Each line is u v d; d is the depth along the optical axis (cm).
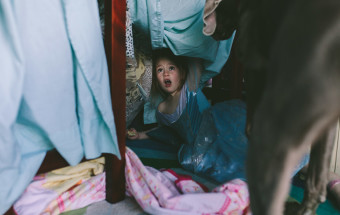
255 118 37
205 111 140
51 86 65
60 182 93
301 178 107
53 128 67
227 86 177
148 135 165
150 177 88
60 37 65
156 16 113
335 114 30
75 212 88
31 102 62
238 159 110
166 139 155
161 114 159
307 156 96
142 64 147
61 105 68
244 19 45
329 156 56
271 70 35
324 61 30
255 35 42
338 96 29
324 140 55
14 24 55
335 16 30
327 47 30
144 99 156
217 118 132
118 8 80
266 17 39
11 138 58
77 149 74
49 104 65
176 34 125
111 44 81
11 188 62
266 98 35
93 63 72
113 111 86
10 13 55
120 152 91
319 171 58
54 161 79
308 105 30
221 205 79
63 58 66
